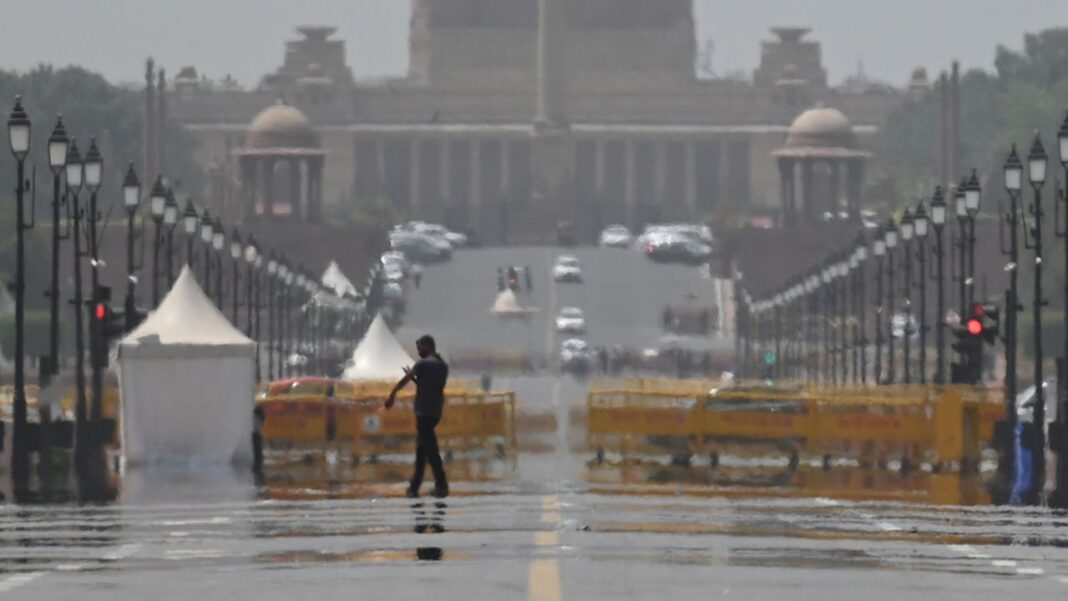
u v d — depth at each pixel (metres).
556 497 118.25
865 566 82.00
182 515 106.12
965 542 92.88
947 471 157.62
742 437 162.75
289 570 79.25
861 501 118.75
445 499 116.38
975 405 161.88
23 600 71.12
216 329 155.88
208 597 71.44
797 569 80.38
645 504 113.00
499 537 91.88
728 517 104.62
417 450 121.31
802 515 106.81
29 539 93.12
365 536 92.69
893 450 161.38
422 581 74.94
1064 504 118.69
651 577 76.81
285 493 122.75
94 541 92.00
